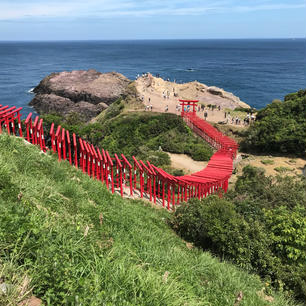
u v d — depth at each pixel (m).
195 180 22.30
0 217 6.72
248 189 19.70
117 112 56.69
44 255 6.07
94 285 5.92
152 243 10.85
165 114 46.78
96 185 15.55
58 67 186.00
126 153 36.47
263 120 38.53
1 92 107.81
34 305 5.20
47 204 9.76
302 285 11.27
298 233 12.73
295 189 19.52
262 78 140.75
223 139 38.44
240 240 12.69
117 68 185.25
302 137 33.91
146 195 21.72
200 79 139.50
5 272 5.46
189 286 8.42
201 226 14.45
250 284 10.98
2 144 13.55
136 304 5.88
